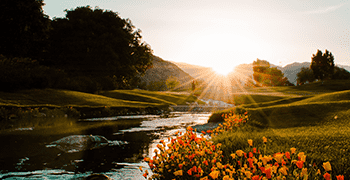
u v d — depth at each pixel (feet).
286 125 32.30
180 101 169.78
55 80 95.55
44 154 21.91
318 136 19.90
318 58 290.35
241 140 20.71
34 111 52.90
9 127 38.22
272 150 16.67
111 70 137.08
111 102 90.53
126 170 17.65
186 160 12.85
